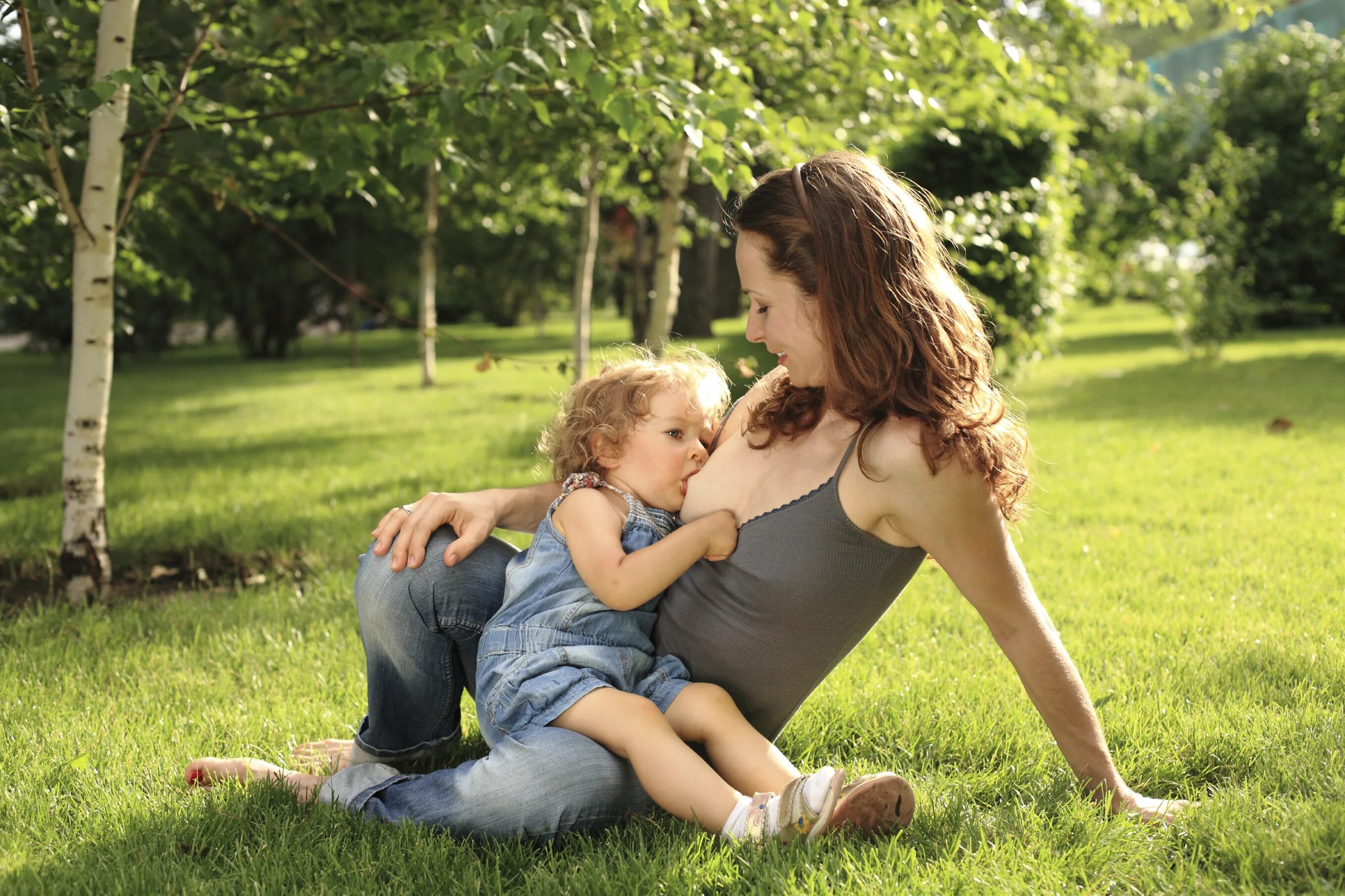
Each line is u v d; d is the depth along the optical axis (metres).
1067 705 2.02
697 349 2.40
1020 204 8.50
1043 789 2.21
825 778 1.86
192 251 17.34
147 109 4.30
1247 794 2.07
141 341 28.61
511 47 3.61
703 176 8.80
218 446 9.62
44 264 6.32
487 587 2.31
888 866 1.82
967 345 1.84
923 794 2.22
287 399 15.05
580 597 2.09
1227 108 19.31
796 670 2.06
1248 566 4.23
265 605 4.12
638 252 18.03
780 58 6.60
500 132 10.24
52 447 9.89
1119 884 1.81
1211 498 5.57
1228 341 14.23
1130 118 11.43
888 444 1.81
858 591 1.95
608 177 12.73
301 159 5.68
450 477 7.13
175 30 4.81
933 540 1.85
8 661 3.38
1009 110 6.14
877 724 2.74
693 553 1.98
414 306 48.00
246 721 2.86
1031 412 9.73
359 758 2.52
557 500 2.18
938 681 3.03
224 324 42.03
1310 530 4.74
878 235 1.80
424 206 15.81
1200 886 1.74
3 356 32.81
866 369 1.79
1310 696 2.78
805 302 1.85
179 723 2.86
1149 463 6.74
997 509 1.85
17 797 2.34
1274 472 6.16
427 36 4.29
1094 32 6.84
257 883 1.88
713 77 4.92
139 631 3.78
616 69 3.74
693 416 2.18
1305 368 12.69
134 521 5.78
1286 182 19.45
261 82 4.80
